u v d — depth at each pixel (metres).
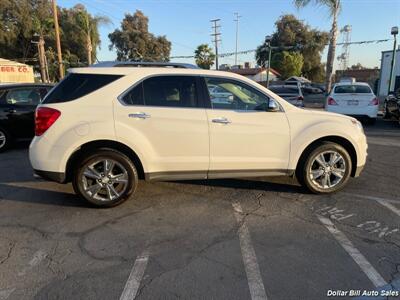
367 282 3.13
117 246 3.76
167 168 4.74
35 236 3.98
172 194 5.29
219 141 4.75
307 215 4.54
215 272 3.28
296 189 5.49
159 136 4.61
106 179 4.64
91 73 4.61
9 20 47.06
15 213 4.61
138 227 4.21
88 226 4.23
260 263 3.43
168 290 3.02
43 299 2.91
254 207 4.80
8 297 2.93
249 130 4.80
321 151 5.07
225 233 4.05
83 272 3.28
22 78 37.03
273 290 3.02
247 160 4.88
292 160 5.00
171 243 3.82
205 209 4.74
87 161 4.55
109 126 4.47
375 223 4.30
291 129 4.93
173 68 4.80
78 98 4.52
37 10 48.00
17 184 5.77
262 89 4.93
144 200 5.05
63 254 3.60
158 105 4.63
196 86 4.74
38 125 4.52
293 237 3.95
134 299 2.91
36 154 4.51
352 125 5.16
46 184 5.76
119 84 4.58
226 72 4.90
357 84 13.17
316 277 3.20
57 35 28.81
